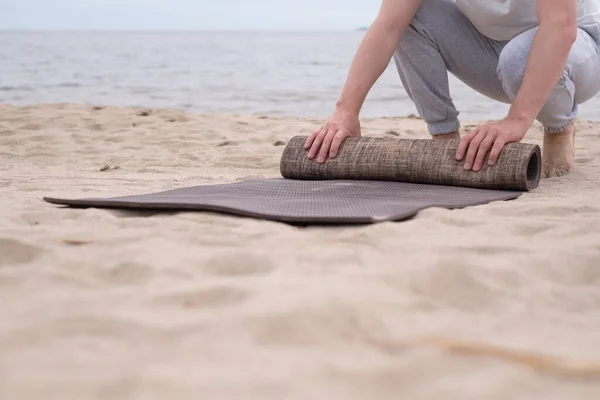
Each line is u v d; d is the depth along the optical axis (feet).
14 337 4.02
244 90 44.01
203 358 3.71
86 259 5.66
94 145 17.06
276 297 4.63
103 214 7.40
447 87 10.69
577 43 9.89
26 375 3.48
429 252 5.84
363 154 9.60
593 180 10.16
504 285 5.13
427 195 8.38
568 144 10.69
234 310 4.46
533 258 5.65
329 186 9.12
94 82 49.55
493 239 6.28
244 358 3.71
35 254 5.92
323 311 4.33
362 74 10.09
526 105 9.14
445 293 5.00
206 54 116.98
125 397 3.24
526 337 4.18
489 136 9.00
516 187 8.83
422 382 3.40
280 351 3.84
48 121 20.72
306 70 68.28
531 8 9.80
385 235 6.40
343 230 6.77
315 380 3.41
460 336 4.14
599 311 4.75
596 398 3.30
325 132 10.02
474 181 8.96
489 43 10.56
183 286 4.95
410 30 10.40
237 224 6.98
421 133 19.67
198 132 19.38
